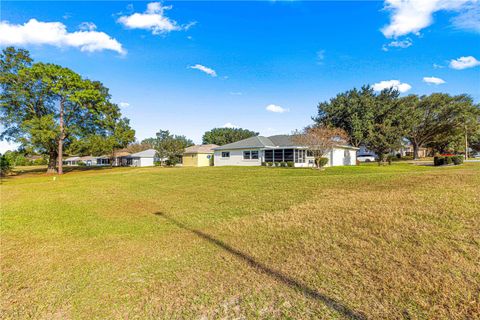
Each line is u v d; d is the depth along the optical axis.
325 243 4.54
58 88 28.05
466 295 2.79
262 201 8.28
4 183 20.80
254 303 2.91
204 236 5.43
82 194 12.32
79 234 5.94
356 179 10.39
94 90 30.14
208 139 64.25
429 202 6.06
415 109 35.44
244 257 4.23
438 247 3.93
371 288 3.06
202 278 3.58
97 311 2.91
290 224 5.75
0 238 5.77
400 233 4.58
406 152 56.19
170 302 3.03
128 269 3.98
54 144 31.27
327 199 7.69
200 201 9.09
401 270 3.40
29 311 2.96
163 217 7.28
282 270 3.68
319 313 2.67
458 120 36.09
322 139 19.72
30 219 7.54
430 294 2.86
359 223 5.31
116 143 34.53
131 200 10.20
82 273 3.89
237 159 29.78
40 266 4.20
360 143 31.83
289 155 25.12
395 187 8.34
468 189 6.93
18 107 28.56
